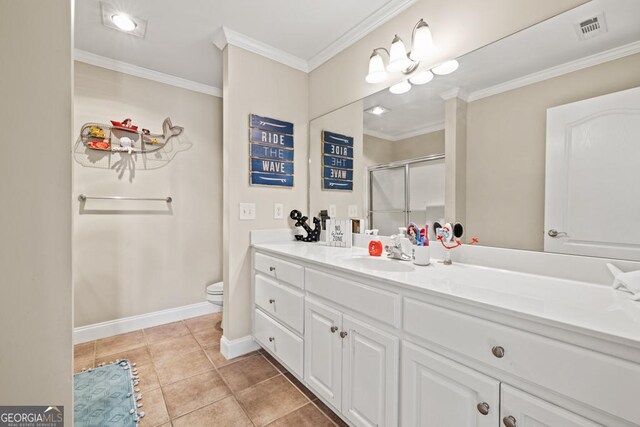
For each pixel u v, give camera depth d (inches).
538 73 43.8
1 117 21.7
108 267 87.1
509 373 28.6
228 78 73.9
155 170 94.8
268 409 56.3
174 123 98.4
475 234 50.9
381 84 67.0
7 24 22.0
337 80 79.0
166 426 51.6
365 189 71.7
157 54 83.7
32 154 22.9
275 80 82.7
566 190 41.0
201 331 91.4
